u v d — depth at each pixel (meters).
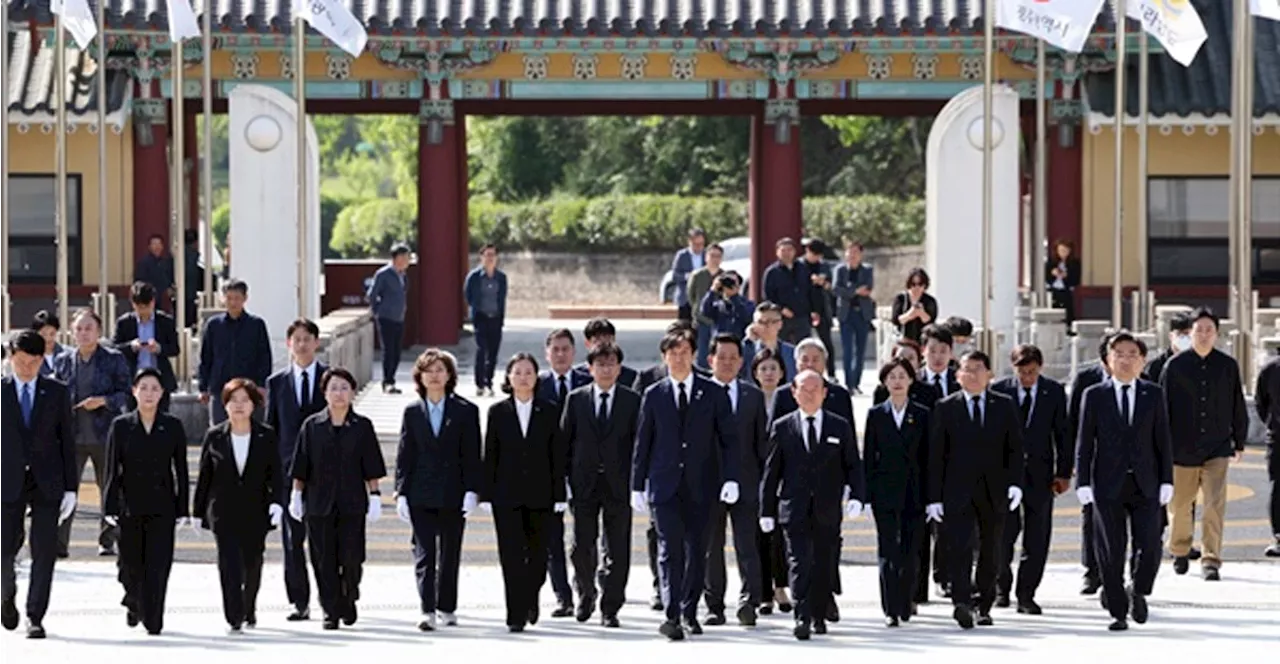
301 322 45.25
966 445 41.41
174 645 39.66
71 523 51.62
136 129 93.38
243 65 93.38
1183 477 47.62
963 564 41.66
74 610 44.44
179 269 73.38
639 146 180.12
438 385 41.38
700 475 41.09
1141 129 80.81
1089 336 77.88
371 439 41.62
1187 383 47.34
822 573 40.56
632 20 91.56
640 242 168.75
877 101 95.50
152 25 90.75
